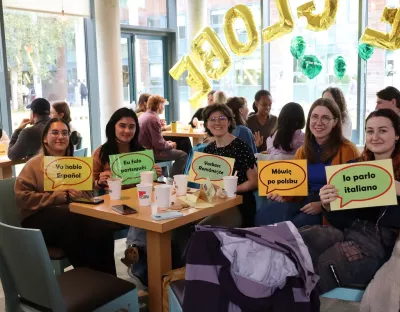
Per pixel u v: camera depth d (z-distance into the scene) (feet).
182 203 7.41
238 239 4.88
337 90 14.02
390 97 13.03
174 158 17.48
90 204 7.63
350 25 19.74
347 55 20.02
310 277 4.84
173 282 6.51
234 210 9.02
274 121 15.31
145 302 8.55
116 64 18.75
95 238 8.30
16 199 8.40
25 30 17.40
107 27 18.37
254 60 22.13
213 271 4.78
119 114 9.51
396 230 6.37
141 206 7.45
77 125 19.92
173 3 23.65
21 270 5.82
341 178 6.16
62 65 18.93
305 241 6.47
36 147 12.58
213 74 17.61
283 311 4.64
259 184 7.28
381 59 19.31
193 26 21.89
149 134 16.70
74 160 7.96
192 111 23.25
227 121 9.18
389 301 5.48
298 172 7.17
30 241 5.37
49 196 8.35
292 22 14.97
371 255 6.29
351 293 6.11
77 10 18.75
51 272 5.45
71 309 5.89
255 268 4.68
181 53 24.13
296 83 21.47
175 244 8.86
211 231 4.98
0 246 5.96
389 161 6.02
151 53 23.27
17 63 17.26
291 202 8.34
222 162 8.14
